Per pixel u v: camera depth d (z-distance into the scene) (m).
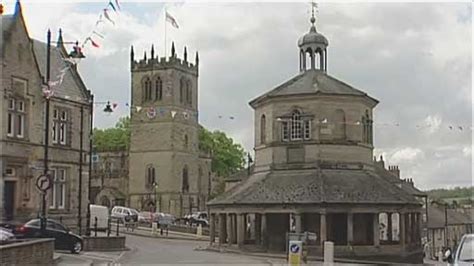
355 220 53.41
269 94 56.78
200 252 48.25
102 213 59.34
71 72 52.81
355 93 55.56
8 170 44.69
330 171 54.22
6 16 45.91
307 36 60.00
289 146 55.59
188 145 117.31
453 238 97.75
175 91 114.56
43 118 47.62
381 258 50.09
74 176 50.66
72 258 35.91
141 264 35.19
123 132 129.25
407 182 82.50
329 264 34.75
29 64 46.56
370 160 56.88
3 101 43.84
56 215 48.53
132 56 116.81
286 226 53.75
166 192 113.25
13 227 40.53
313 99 55.31
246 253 50.38
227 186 82.75
